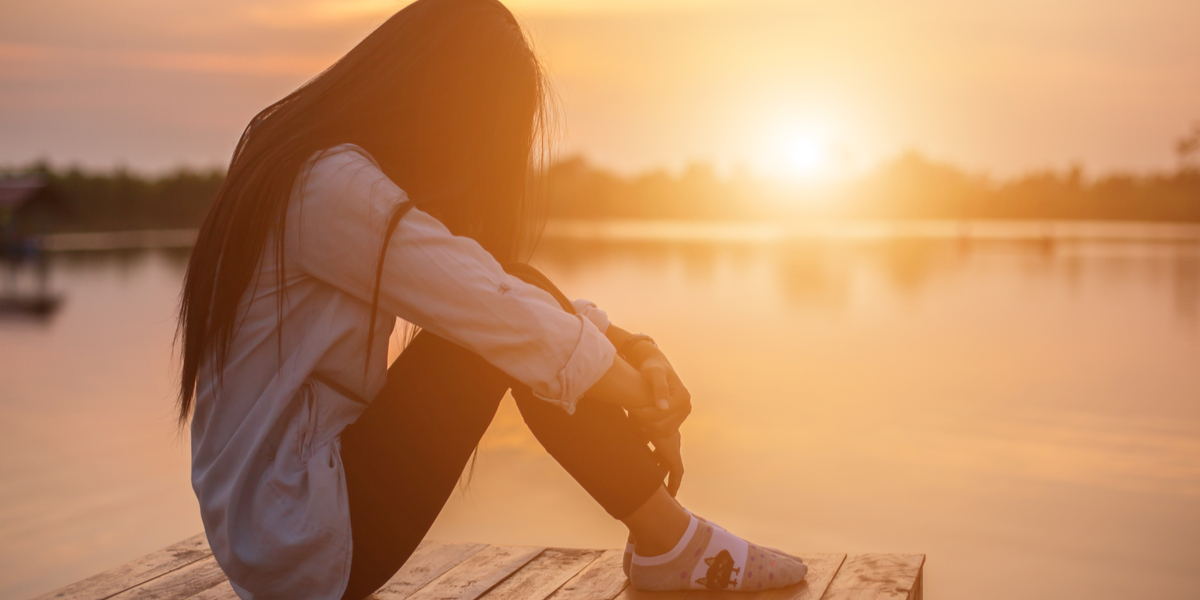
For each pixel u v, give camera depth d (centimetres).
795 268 2388
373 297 104
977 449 522
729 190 9825
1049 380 758
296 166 103
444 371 115
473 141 115
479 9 114
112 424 610
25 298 1747
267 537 105
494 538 364
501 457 486
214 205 108
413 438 112
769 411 635
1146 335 1049
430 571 165
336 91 110
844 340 1034
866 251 3300
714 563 135
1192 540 366
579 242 4216
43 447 542
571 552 171
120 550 363
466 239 107
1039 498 428
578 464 124
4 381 793
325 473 107
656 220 9650
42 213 4141
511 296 106
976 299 1517
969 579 330
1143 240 4169
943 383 748
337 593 107
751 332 1110
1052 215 8412
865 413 625
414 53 110
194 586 158
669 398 124
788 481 458
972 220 9419
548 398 110
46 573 337
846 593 136
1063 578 328
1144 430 568
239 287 105
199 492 110
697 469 486
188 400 112
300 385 106
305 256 104
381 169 110
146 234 5475
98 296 1789
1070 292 1627
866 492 439
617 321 1233
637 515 129
